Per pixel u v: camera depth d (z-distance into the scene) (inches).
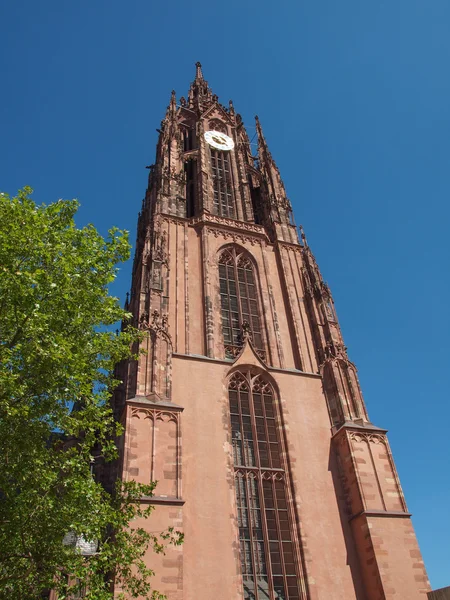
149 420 1481.3
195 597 1283.2
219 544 1389.0
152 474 1378.0
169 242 2160.4
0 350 937.5
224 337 1964.8
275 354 1958.7
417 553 1480.1
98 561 904.9
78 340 1117.1
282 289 2239.2
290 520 1537.9
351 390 1860.2
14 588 829.2
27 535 852.0
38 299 1043.3
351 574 1466.5
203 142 2906.0
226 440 1605.6
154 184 2748.5
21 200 1216.2
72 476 922.1
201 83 3875.5
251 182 2947.8
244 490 1563.7
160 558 1239.5
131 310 2353.6
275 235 2440.9
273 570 1443.2
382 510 1540.4
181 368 1722.4
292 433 1716.3
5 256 1018.1
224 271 2199.8
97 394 1110.4
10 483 912.3
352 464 1628.9
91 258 1212.5
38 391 998.4
